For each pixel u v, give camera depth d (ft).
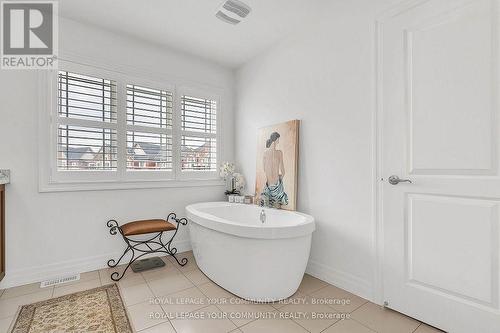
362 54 6.45
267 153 9.55
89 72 8.06
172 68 9.81
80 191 7.89
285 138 8.73
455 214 4.86
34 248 7.18
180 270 8.08
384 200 5.95
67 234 7.66
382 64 6.00
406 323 5.32
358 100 6.56
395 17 5.74
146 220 8.58
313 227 6.55
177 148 9.92
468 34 4.67
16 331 4.99
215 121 11.09
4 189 6.68
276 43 9.34
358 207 6.55
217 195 11.06
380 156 6.04
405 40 5.58
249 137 10.77
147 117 9.26
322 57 7.57
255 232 5.88
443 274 5.01
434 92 5.14
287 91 8.87
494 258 4.42
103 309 5.79
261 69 10.09
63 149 7.67
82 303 6.04
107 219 8.36
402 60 5.61
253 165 10.55
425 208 5.27
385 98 5.94
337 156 7.11
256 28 8.38
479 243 4.58
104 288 6.81
